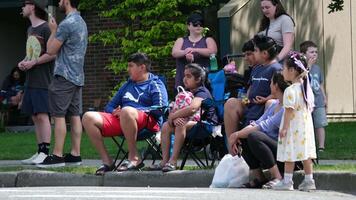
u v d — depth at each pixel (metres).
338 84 46.72
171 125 24.00
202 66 27.23
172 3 40.62
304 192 20.89
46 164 26.28
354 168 23.23
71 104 26.83
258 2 43.59
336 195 20.39
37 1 31.33
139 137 24.92
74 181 24.38
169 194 20.14
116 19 45.19
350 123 43.78
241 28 43.78
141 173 23.81
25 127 49.56
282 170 22.45
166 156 24.31
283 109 21.45
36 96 27.36
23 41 56.53
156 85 25.38
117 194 20.30
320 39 46.56
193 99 23.98
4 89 50.72
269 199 18.77
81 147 34.59
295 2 46.41
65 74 26.38
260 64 23.31
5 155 32.19
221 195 19.70
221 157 25.69
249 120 23.12
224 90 26.08
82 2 43.91
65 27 26.41
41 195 20.14
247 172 22.30
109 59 48.31
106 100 48.62
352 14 46.78
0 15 55.41
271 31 25.50
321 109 29.73
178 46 28.06
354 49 46.72
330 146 32.06
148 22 41.56
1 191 21.36
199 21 27.89
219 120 24.39
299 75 21.23
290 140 21.14
